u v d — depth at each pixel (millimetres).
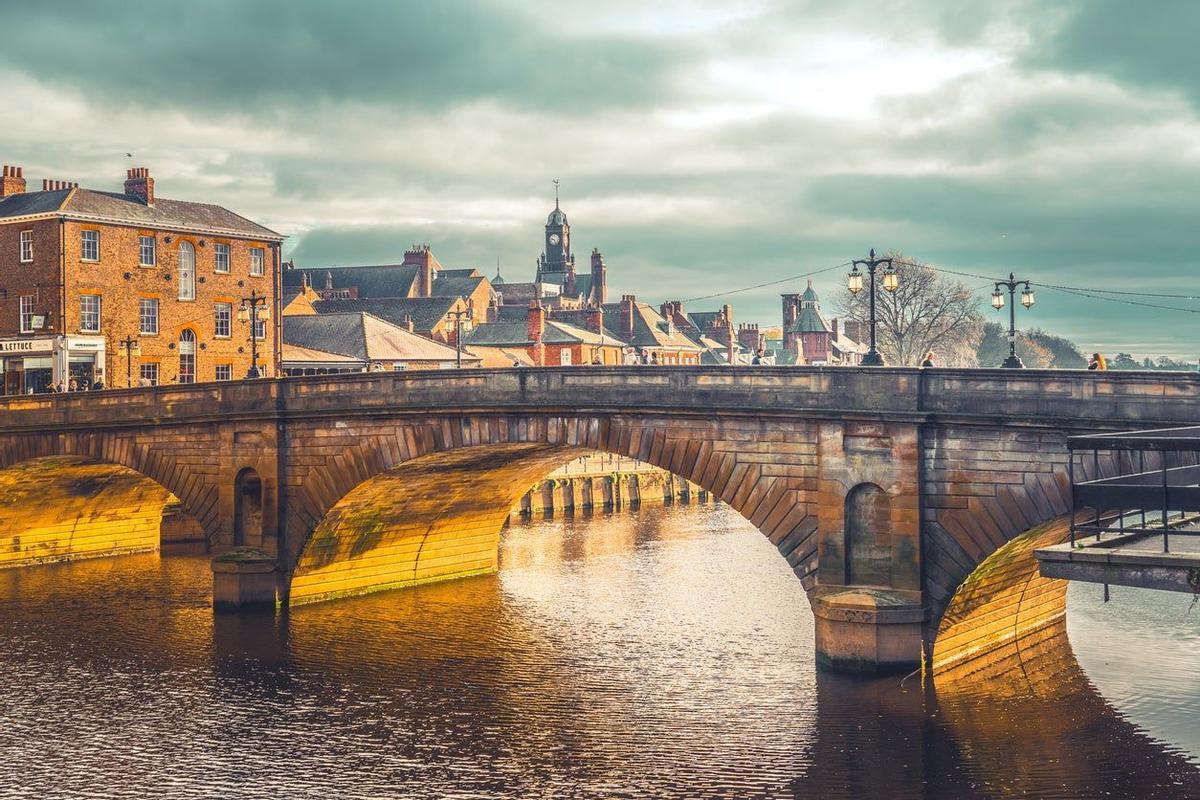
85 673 43906
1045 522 36094
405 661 45062
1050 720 36844
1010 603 43969
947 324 119625
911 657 38062
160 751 35750
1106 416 34812
